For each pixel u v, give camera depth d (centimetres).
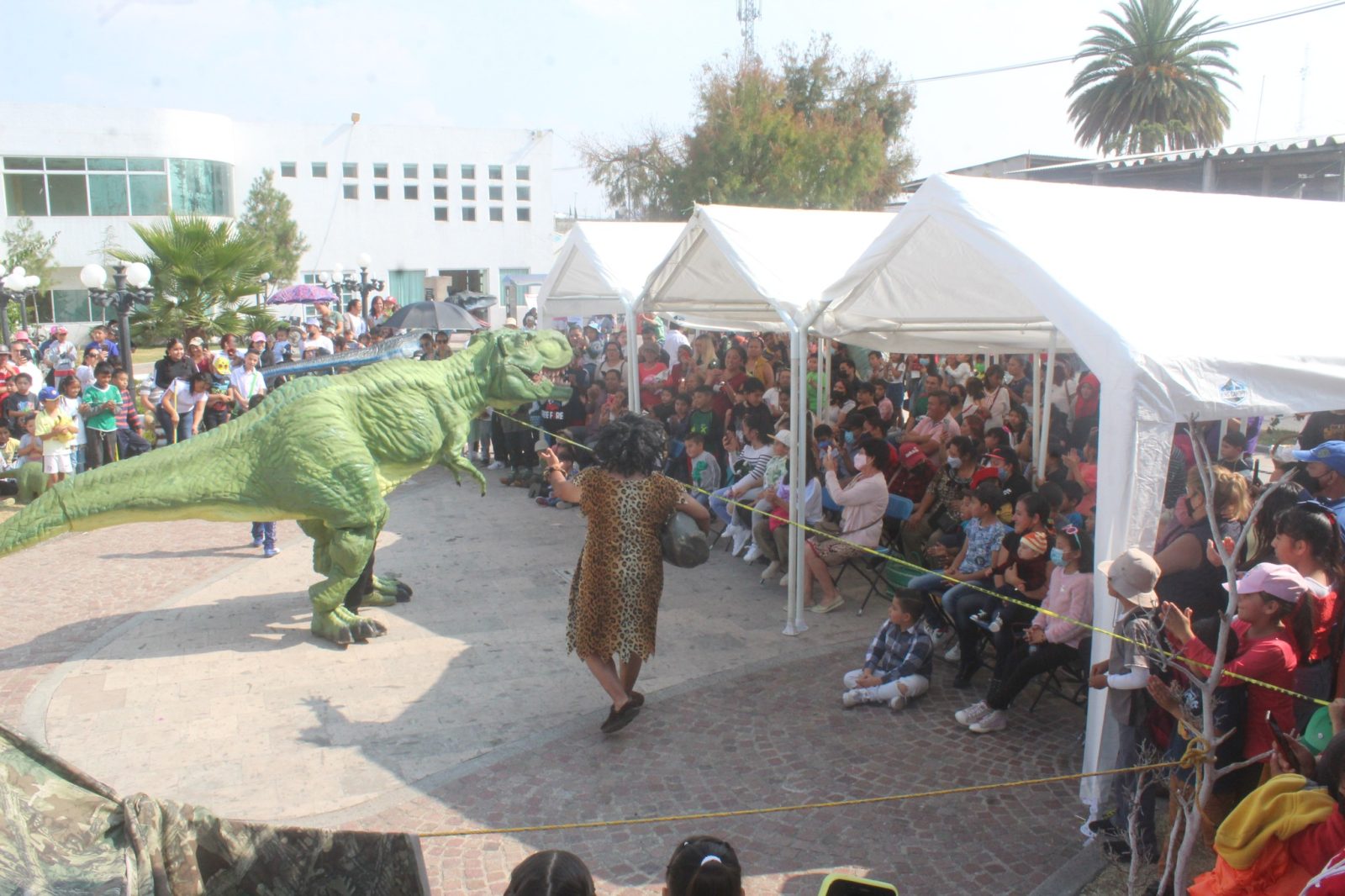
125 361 1408
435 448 723
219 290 2148
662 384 1245
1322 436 758
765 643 702
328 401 684
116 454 1227
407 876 281
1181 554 501
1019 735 555
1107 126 3303
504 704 609
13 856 249
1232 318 479
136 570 915
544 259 4269
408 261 4031
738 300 995
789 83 3312
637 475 546
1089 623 522
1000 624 572
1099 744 457
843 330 754
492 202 4147
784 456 830
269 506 678
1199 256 542
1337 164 1449
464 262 4134
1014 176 1789
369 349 1284
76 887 248
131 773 527
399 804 493
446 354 1320
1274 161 1498
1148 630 410
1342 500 536
